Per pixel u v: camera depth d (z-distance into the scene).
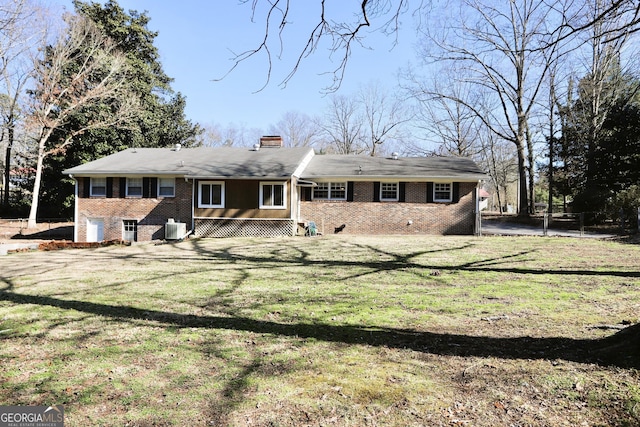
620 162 19.91
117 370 3.55
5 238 21.02
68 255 12.30
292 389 3.13
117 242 15.54
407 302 5.93
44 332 4.66
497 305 5.64
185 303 6.02
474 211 18.45
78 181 19.06
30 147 28.77
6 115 27.36
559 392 2.96
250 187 17.83
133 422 2.68
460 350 3.90
